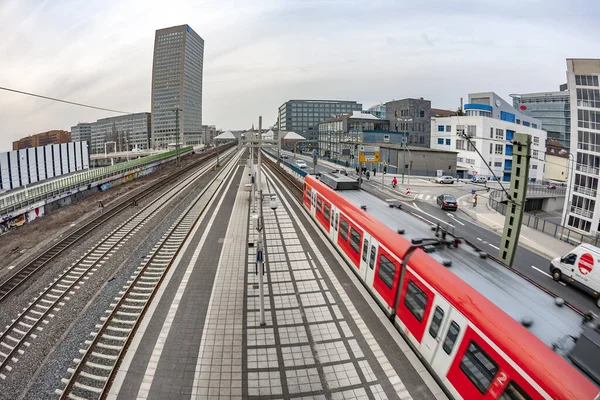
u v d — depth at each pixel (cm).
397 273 1128
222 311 1264
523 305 816
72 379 930
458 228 2698
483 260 1069
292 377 941
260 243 1193
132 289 1444
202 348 1055
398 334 1120
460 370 809
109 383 919
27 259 1828
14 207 2481
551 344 687
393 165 6306
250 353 1036
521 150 1204
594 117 3316
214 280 1516
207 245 1975
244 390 896
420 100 7394
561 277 1706
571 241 2400
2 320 1256
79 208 3014
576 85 3425
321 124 10331
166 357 1012
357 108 16500
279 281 1511
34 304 1346
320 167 6969
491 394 712
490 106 7406
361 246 1465
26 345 1105
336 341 1093
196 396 875
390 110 8025
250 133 2634
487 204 3741
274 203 1483
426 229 1333
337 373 955
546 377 608
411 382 917
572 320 773
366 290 1416
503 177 6769
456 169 6297
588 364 613
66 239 2106
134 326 1146
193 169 6081
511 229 1250
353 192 2050
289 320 1210
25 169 3122
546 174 7619
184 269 1633
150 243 2025
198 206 3023
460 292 848
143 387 898
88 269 1655
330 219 1980
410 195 4119
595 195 3328
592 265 1538
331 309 1278
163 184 4259
